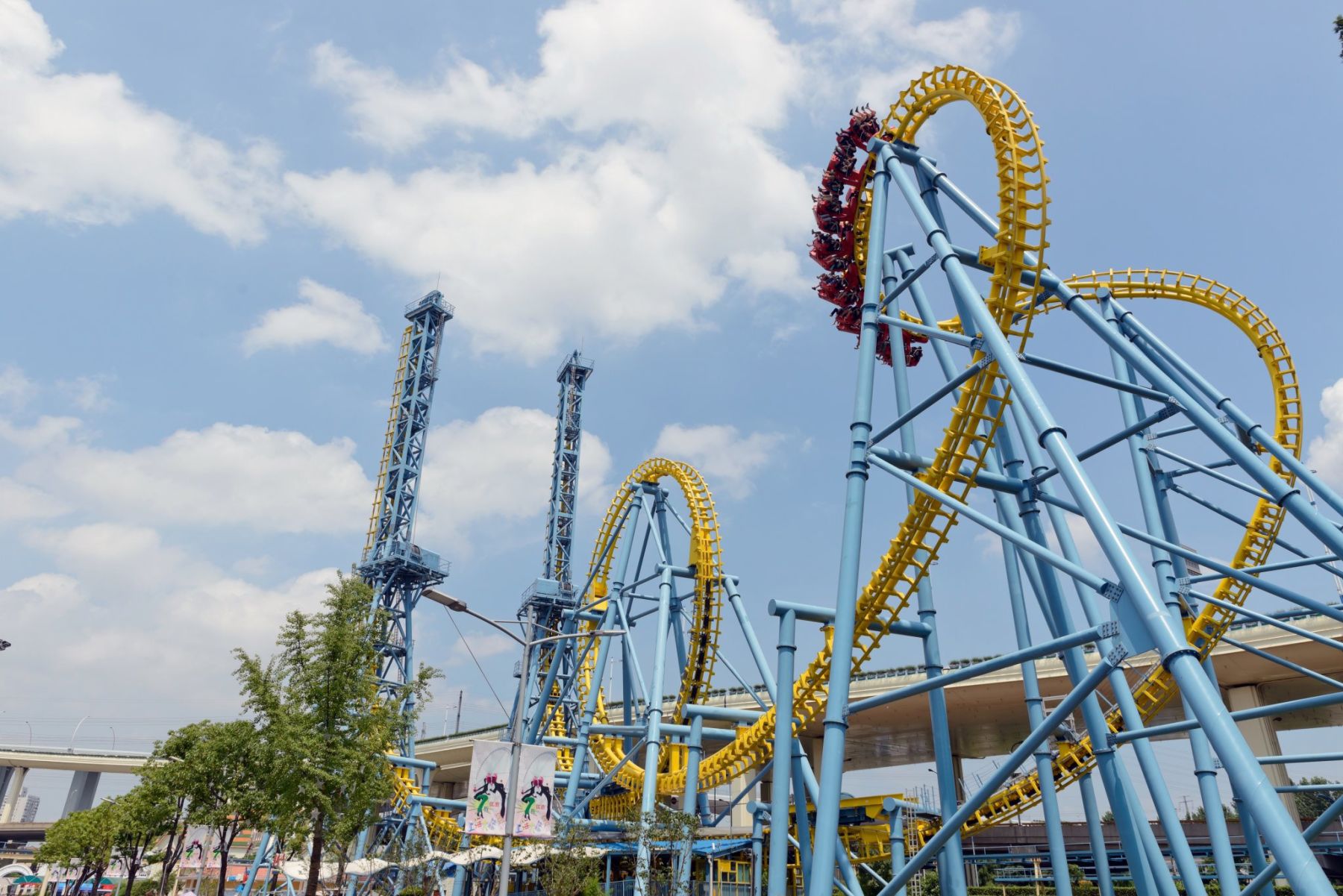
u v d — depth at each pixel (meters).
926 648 30.23
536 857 44.09
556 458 88.81
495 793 29.48
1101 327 23.86
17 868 97.31
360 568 67.75
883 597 29.02
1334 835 66.44
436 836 60.09
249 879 58.56
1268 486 20.23
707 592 49.34
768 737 39.03
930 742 86.25
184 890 84.69
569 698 68.12
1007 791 48.41
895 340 31.66
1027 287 24.91
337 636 33.97
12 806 142.38
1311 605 23.97
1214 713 13.97
